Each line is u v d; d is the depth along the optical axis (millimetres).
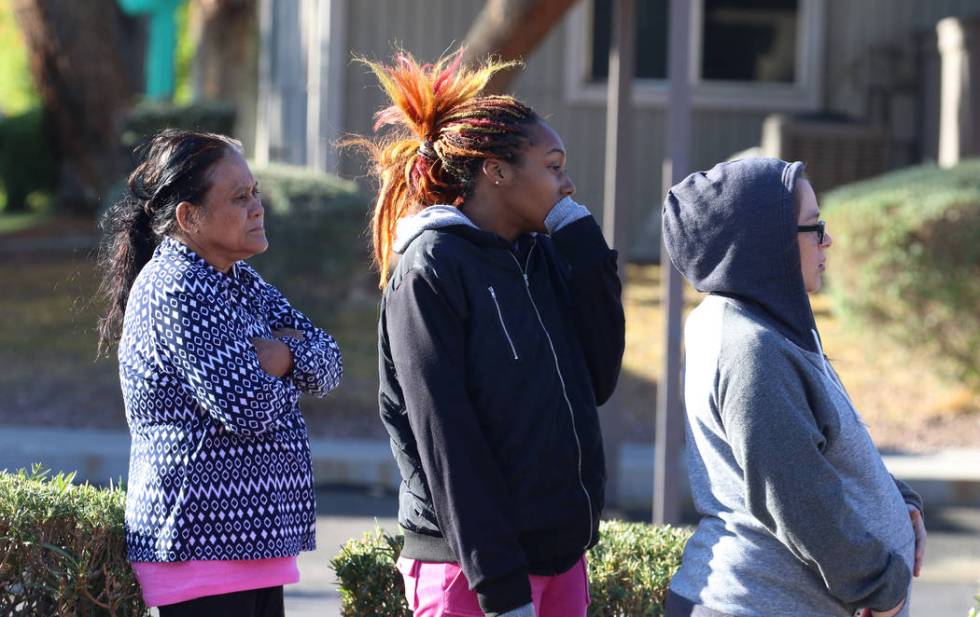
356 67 35719
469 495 6164
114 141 46188
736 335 6008
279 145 40531
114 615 7449
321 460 19875
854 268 22422
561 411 6496
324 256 21938
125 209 7727
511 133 6758
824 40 37312
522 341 6445
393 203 7238
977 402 22812
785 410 5824
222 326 7121
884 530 6164
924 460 19984
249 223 7395
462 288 6402
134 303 7246
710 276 6223
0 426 21422
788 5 37281
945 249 21641
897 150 36031
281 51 40531
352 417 22406
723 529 6262
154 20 41656
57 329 28906
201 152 7348
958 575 15328
